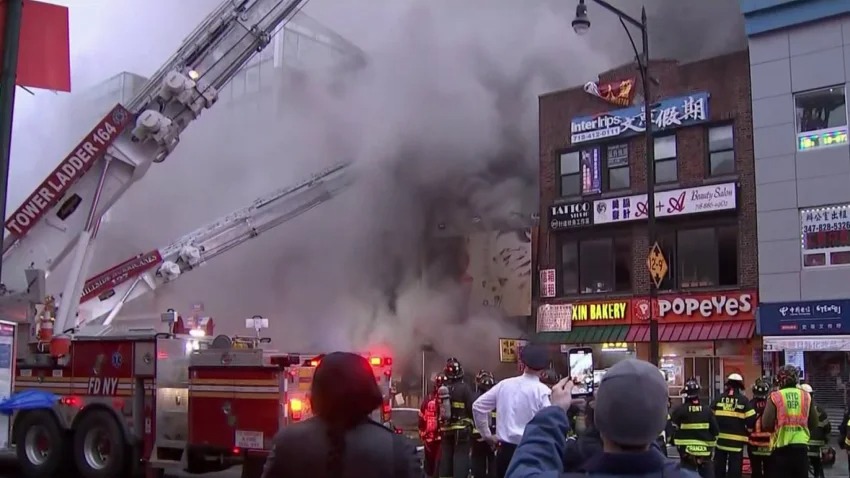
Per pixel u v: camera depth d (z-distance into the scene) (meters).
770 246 17.77
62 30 6.06
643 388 2.04
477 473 10.20
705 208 19.00
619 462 2.02
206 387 9.65
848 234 16.86
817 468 11.00
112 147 13.93
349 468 2.66
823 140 17.39
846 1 17.12
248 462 9.38
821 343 16.67
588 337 20.27
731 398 9.85
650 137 13.87
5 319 11.83
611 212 20.50
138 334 10.51
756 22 18.39
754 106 18.31
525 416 5.81
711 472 8.88
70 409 10.82
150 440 10.23
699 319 18.78
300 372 9.41
